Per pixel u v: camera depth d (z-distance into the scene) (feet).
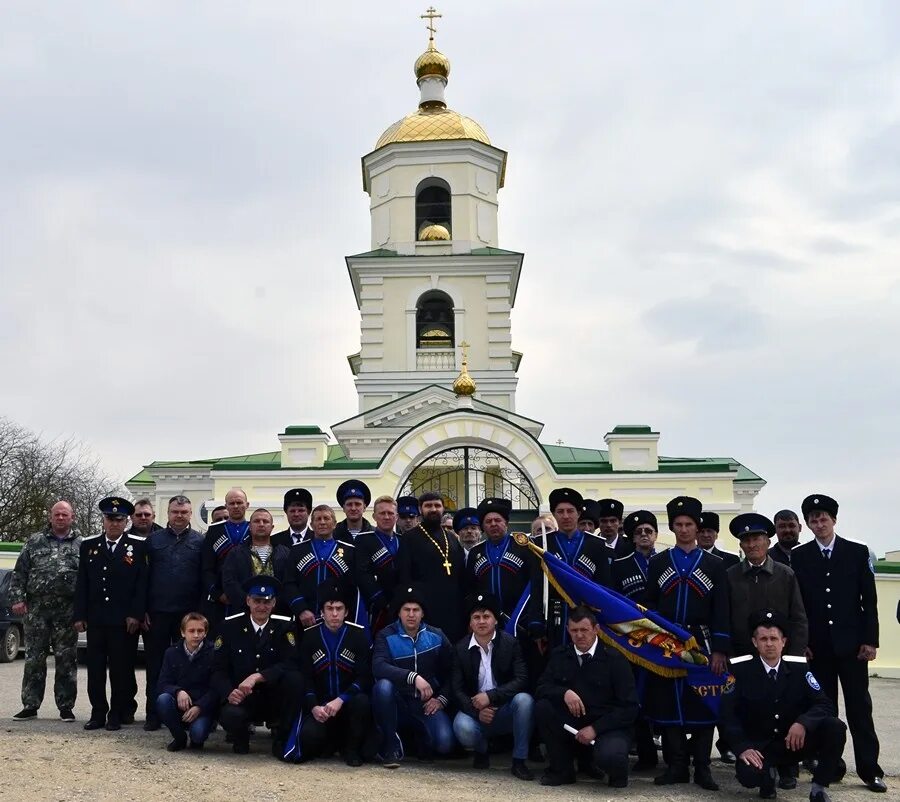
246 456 110.63
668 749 30.91
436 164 110.01
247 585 33.12
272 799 25.84
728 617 31.81
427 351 106.63
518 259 107.14
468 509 37.47
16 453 154.30
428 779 29.58
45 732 34.68
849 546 32.32
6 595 65.10
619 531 41.91
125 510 37.58
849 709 31.45
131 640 37.06
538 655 33.58
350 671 32.35
